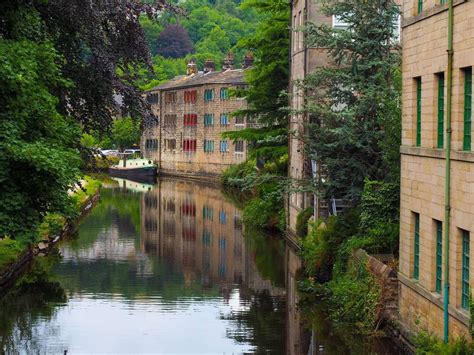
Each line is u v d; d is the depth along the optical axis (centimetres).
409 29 2044
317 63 3525
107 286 3000
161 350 2164
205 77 9456
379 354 2072
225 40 13950
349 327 2320
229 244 4034
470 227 1681
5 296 2814
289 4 4147
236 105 8706
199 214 5400
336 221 2855
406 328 2070
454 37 1764
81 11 2588
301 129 3281
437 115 1891
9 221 2066
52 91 2627
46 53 2345
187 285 3031
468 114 1733
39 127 2256
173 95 9881
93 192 6272
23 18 2348
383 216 2586
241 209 5684
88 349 2166
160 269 3353
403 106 2097
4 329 2372
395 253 2505
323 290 2748
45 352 2131
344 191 2903
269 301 2748
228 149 8769
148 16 2762
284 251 3784
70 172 2181
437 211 1856
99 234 4381
